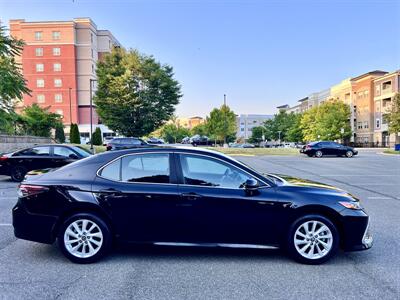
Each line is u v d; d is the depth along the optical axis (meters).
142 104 36.88
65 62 67.31
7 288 4.04
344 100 68.88
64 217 4.94
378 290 4.03
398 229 6.69
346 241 4.93
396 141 55.41
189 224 4.87
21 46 18.41
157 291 3.96
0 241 5.88
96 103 37.81
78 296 3.84
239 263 4.88
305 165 22.27
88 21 68.12
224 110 57.88
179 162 5.05
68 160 13.43
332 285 4.16
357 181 14.27
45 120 37.94
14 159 13.45
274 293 3.93
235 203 4.86
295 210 4.88
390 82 56.44
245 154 33.81
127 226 4.89
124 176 5.01
